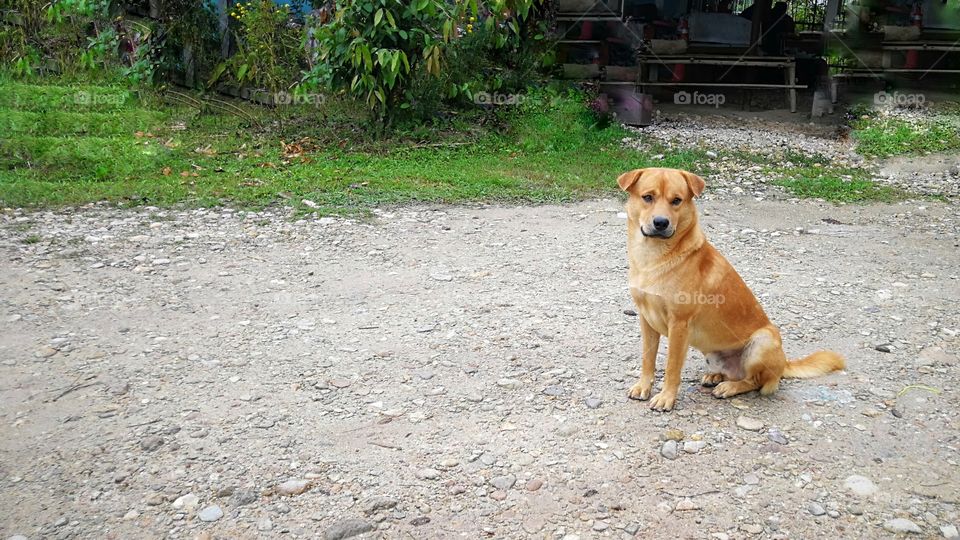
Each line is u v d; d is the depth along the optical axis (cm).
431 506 285
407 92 718
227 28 805
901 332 420
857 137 768
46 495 287
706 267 338
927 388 377
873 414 354
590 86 823
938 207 601
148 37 783
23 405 350
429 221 550
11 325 409
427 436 332
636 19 927
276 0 850
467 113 768
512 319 426
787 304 446
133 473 302
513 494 292
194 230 518
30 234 500
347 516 279
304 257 489
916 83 905
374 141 704
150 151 635
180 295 442
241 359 391
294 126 723
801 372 373
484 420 346
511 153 702
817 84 891
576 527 274
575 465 311
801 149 747
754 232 547
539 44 827
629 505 286
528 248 511
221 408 352
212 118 741
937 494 295
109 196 561
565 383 378
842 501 290
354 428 338
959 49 851
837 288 464
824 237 540
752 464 312
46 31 837
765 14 894
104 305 429
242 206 558
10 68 798
